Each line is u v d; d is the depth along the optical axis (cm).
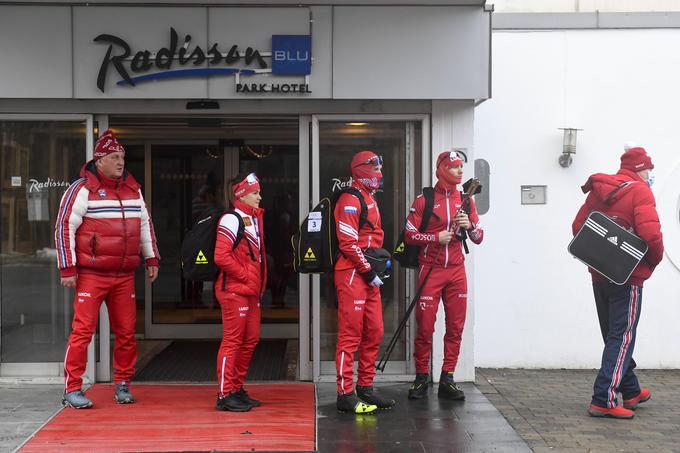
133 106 742
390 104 750
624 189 644
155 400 686
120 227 650
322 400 693
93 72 710
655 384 782
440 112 750
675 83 837
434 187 705
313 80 718
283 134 985
